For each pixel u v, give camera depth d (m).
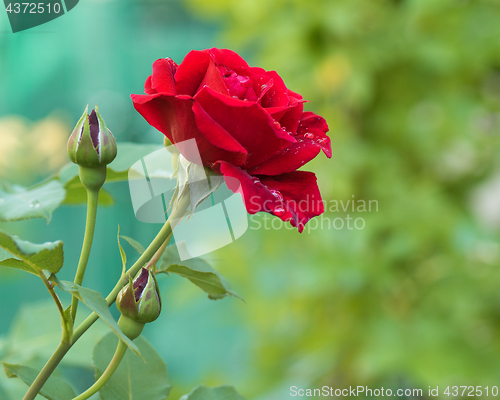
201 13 2.83
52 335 1.03
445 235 2.19
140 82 3.57
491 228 2.40
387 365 2.03
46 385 0.89
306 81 2.24
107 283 3.05
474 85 2.41
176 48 3.73
